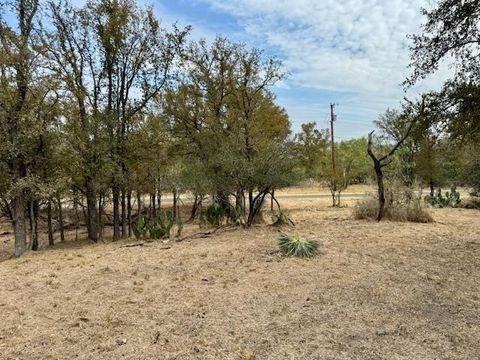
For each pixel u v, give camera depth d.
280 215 12.37
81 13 11.95
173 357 3.60
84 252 9.67
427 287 5.37
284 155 11.45
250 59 14.91
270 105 15.31
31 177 10.56
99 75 12.45
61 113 11.33
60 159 11.25
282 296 5.18
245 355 3.59
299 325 4.24
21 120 10.30
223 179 12.08
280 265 6.83
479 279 5.67
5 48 10.29
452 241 8.65
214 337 3.99
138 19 12.61
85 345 3.88
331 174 21.47
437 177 20.77
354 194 29.41
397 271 6.22
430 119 7.79
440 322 4.21
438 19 7.41
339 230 10.55
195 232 12.16
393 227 10.84
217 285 5.78
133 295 5.42
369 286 5.47
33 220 12.02
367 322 4.26
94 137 11.72
